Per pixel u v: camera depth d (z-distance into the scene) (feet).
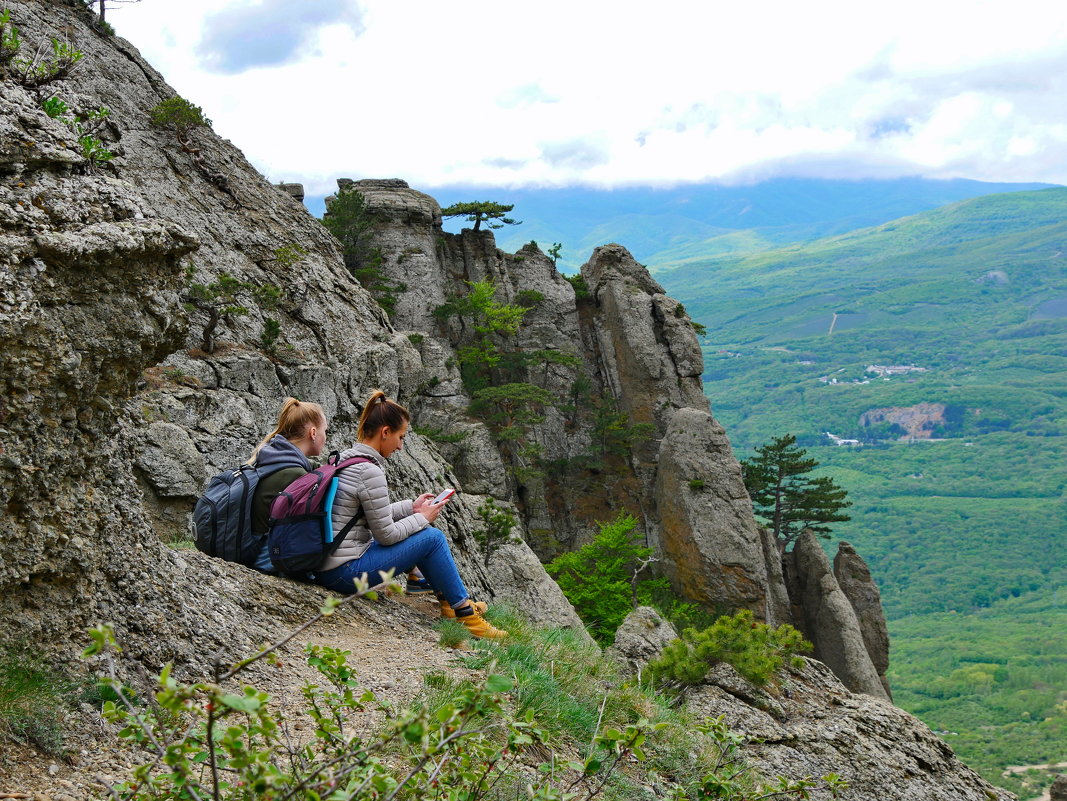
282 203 84.64
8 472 13.08
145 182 74.90
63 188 14.66
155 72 88.38
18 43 17.22
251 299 65.98
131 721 10.00
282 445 25.16
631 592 180.45
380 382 70.64
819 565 202.28
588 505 219.00
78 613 14.61
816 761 32.30
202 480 44.91
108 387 15.05
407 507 25.80
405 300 226.17
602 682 26.40
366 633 23.27
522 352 233.14
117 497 16.38
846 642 194.08
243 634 18.75
